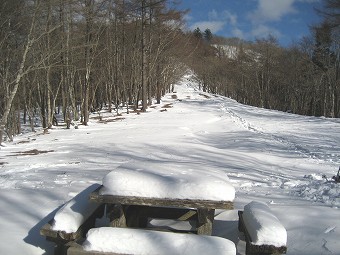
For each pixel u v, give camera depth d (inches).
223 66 3297.2
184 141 687.7
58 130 882.8
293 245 167.2
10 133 826.8
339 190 256.8
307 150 617.3
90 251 143.2
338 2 1277.1
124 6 1253.1
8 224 189.0
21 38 824.3
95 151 569.3
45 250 169.5
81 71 1224.2
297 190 274.5
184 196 151.9
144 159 486.9
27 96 1266.0
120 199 155.0
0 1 735.7
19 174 357.7
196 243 141.7
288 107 2689.5
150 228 185.8
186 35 1891.0
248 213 163.6
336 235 170.7
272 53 2659.9
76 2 888.3
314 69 2175.2
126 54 1471.5
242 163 476.4
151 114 1164.5
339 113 2032.5
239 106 1588.3
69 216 157.1
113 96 1704.0
